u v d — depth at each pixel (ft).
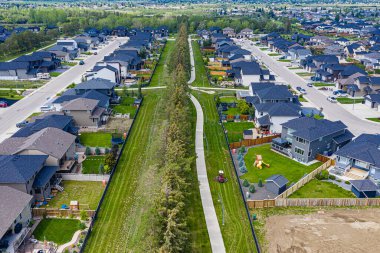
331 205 193.98
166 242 135.74
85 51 613.52
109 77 399.65
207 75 461.37
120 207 185.37
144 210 177.68
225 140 271.90
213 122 306.35
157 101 353.92
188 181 199.62
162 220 145.89
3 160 192.54
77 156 236.43
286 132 259.39
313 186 211.00
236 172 221.05
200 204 191.42
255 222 178.91
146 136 271.49
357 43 647.15
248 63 436.76
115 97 353.10
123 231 167.32
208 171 226.17
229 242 163.73
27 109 325.83
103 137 273.33
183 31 654.53
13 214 158.30
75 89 342.44
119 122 301.02
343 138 254.68
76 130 270.46
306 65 509.35
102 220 175.01
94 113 291.38
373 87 378.12
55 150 214.07
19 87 395.14
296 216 184.03
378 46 602.03
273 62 557.33
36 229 168.45
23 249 155.94
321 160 242.17
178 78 330.13
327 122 257.55
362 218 183.01
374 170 215.31
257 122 296.51
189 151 225.35
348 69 424.46
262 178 220.23
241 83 424.46
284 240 165.99
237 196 200.13
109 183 206.18
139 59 500.33
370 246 161.99
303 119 255.70
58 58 525.75
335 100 364.17
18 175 180.75
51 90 385.50
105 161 220.02
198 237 166.40
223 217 178.81
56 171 211.82
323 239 166.50
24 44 599.57
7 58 542.57
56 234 165.58
